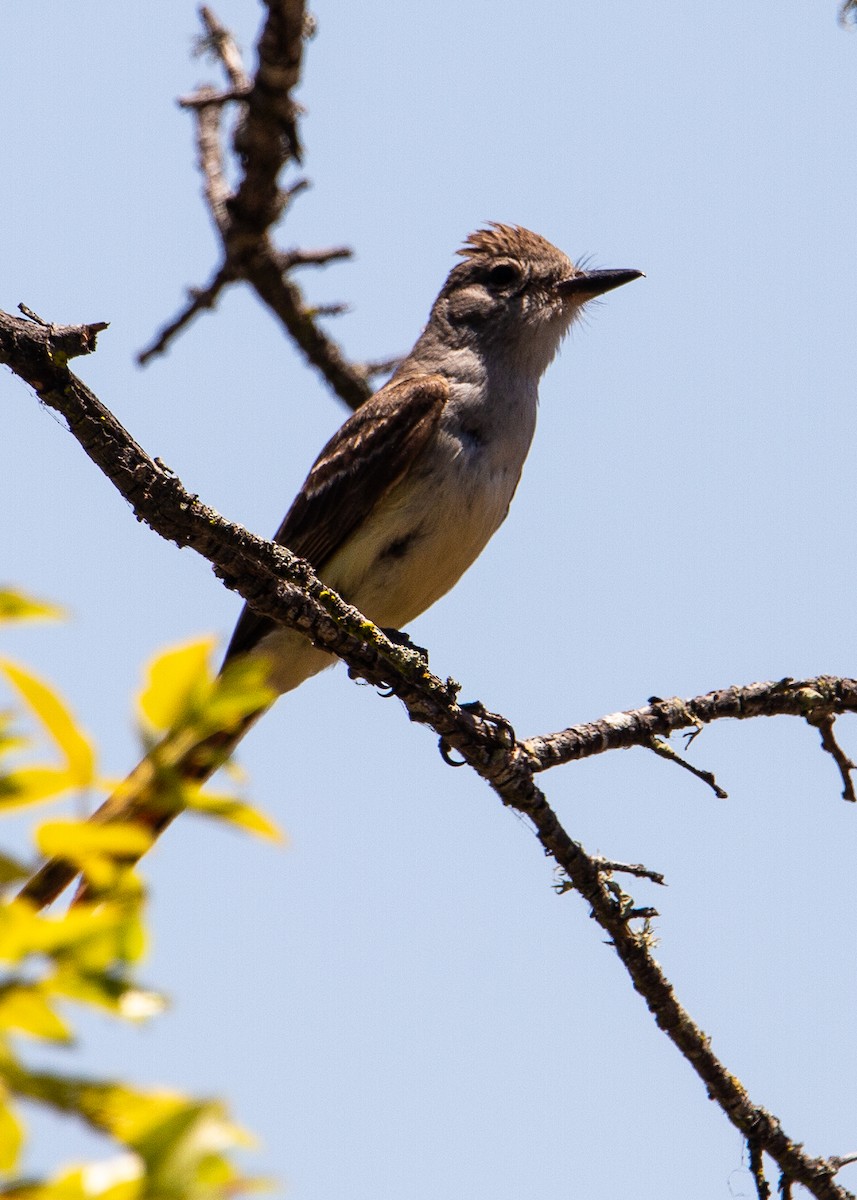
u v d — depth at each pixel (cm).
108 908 385
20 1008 371
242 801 400
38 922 377
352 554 1354
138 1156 346
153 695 395
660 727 1145
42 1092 357
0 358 786
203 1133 348
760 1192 1064
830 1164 1068
